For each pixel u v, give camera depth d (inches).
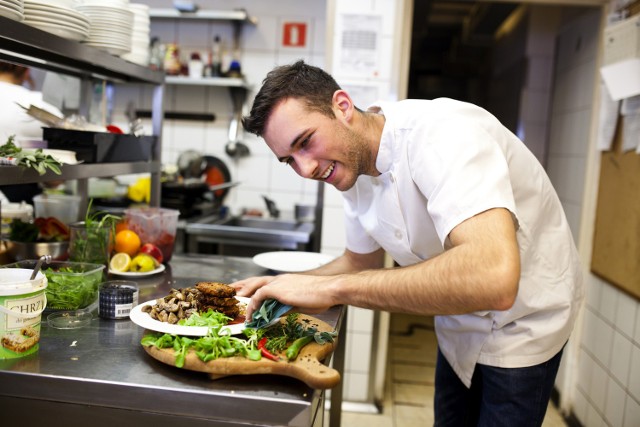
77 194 82.4
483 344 55.0
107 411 38.5
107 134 66.2
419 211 49.9
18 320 41.3
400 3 101.3
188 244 116.6
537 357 53.2
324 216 106.4
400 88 103.7
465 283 35.1
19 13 48.6
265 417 36.7
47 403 39.0
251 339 41.9
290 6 137.8
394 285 38.0
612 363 91.6
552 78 151.8
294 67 45.4
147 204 122.3
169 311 46.6
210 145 142.9
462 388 62.9
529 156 51.6
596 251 101.2
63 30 56.4
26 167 50.8
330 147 45.1
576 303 55.9
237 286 55.2
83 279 53.2
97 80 83.0
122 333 48.3
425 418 105.4
